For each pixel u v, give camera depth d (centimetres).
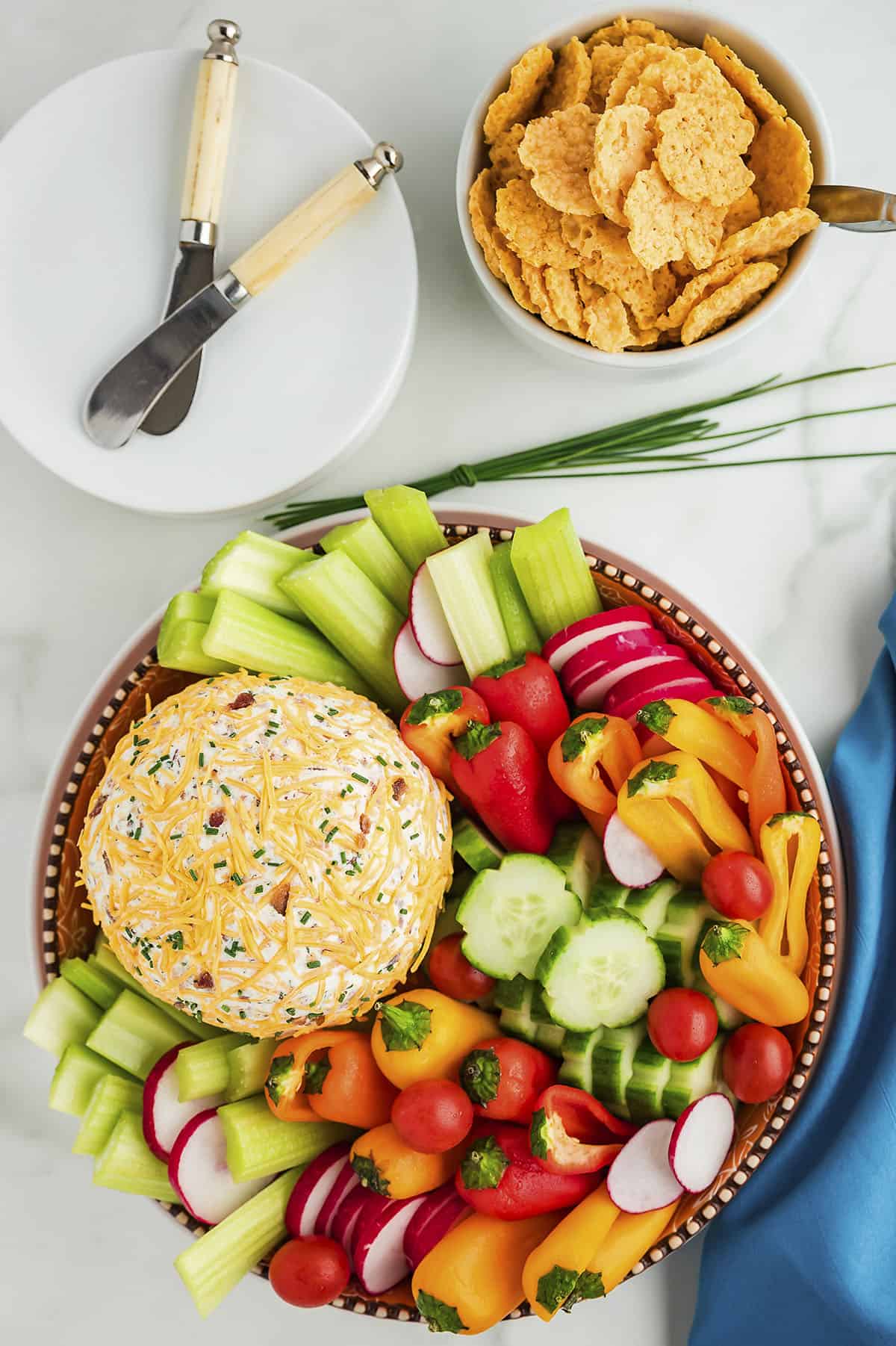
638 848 70
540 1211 69
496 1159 68
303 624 74
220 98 74
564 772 69
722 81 71
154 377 75
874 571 79
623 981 69
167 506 75
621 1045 69
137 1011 72
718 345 72
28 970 80
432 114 79
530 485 80
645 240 70
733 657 72
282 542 74
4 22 80
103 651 81
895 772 76
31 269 76
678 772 68
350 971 67
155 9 80
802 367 79
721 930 67
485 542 72
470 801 73
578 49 72
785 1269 74
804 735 75
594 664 71
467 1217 70
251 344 76
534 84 72
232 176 76
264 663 71
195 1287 70
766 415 79
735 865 68
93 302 76
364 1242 70
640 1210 68
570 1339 78
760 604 80
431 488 79
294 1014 68
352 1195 71
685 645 73
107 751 73
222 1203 71
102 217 76
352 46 79
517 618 73
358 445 76
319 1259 70
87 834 69
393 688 74
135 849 67
